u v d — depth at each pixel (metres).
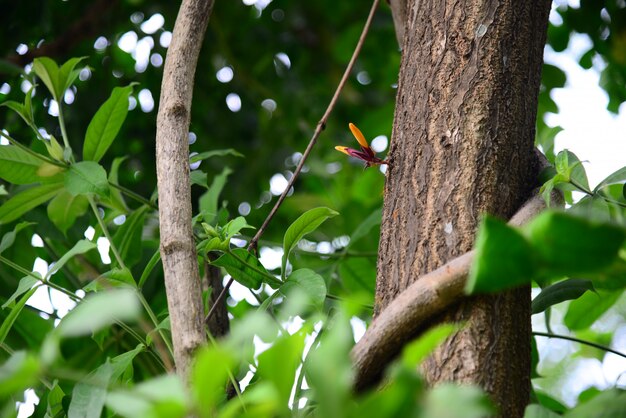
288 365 5.20
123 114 6.16
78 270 6.46
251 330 5.17
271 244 6.39
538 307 5.86
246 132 8.74
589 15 7.14
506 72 5.72
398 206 5.69
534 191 5.69
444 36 5.75
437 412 5.16
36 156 6.03
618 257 5.24
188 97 5.79
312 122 9.46
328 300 6.01
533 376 6.12
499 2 5.76
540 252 5.25
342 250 6.66
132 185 7.48
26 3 7.00
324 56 9.92
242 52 8.84
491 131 5.69
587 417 5.42
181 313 5.58
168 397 5.19
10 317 5.89
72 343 6.31
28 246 6.48
